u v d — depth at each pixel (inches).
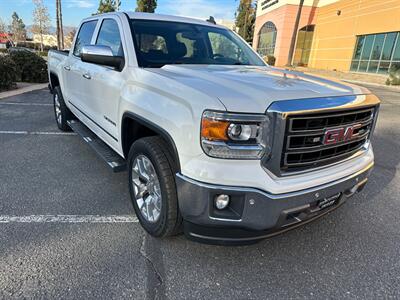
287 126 77.0
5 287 83.4
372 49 975.6
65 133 226.7
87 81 154.8
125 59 121.5
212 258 99.5
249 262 98.8
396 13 863.1
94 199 132.8
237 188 78.5
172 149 89.4
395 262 101.5
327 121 84.6
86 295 82.4
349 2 1082.7
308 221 92.7
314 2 1323.8
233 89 84.7
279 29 1441.9
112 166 124.2
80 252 98.7
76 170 162.2
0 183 143.8
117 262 95.2
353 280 93.0
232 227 82.7
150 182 104.5
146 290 85.3
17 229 109.2
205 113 78.0
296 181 82.8
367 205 139.2
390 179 170.1
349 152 99.0
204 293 85.8
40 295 81.4
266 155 79.0
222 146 77.4
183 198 84.8
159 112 92.7
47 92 424.5
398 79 727.1
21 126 242.4
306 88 90.7
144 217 108.9
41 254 96.9
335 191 91.7
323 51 1273.4
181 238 108.1
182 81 91.6
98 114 146.8
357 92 99.0
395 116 351.9
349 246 109.0
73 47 193.0
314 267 98.0
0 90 413.4
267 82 93.7
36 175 154.3
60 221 115.3
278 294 86.7
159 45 128.7
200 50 139.3
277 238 111.9
